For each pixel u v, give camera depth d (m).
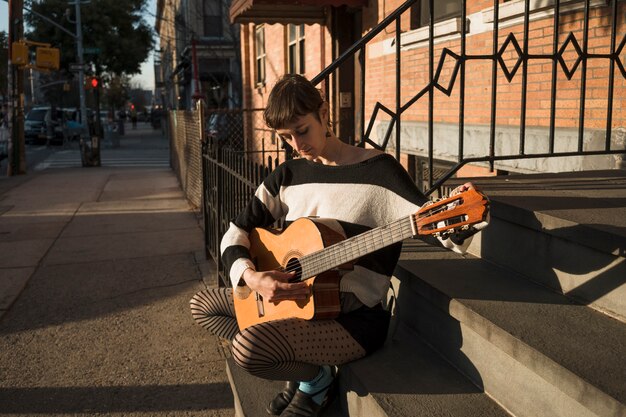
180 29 24.52
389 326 2.68
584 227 2.16
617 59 3.48
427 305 2.49
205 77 23.34
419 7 7.28
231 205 4.65
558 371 1.74
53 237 7.64
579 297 2.24
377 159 2.29
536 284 2.45
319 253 2.21
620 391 1.59
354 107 9.64
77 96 54.84
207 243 6.18
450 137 6.30
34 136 30.83
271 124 2.24
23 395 3.41
